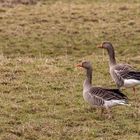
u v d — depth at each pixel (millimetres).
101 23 30328
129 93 18547
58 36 28078
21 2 36125
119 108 16875
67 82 19531
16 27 29250
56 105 17125
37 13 32156
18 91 18406
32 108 16688
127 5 34469
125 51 26078
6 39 27516
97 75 20625
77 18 31219
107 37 28031
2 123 15438
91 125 15391
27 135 14570
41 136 14555
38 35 28141
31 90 18516
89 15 31797
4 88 18578
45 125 15234
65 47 26719
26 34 28234
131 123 15586
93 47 26750
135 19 31062
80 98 17797
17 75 20141
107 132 14945
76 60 23328
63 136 14570
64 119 15789
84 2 36844
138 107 17062
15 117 15953
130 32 28719
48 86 18953
